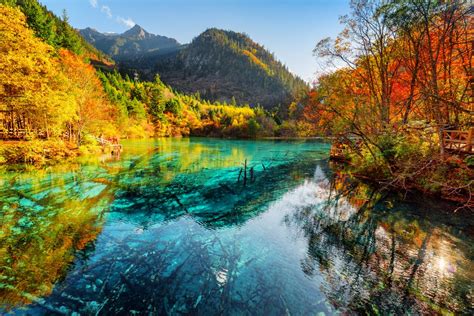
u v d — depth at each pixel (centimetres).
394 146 1099
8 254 570
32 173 1340
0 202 901
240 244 648
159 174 1539
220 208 949
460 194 845
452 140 917
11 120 2034
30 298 430
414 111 1384
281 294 452
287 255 591
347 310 413
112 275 498
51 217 796
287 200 1052
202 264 547
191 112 7512
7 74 1360
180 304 422
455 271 511
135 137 4744
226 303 426
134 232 712
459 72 1117
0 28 1320
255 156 2541
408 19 1091
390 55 1402
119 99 4441
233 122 6319
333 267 538
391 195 1004
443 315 397
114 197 1041
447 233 676
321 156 2547
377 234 688
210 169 1780
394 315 399
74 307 411
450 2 969
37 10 3588
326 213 873
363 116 1393
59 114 1781
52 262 544
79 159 1848
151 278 492
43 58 1580
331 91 1792
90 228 730
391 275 504
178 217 847
